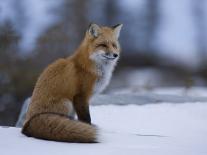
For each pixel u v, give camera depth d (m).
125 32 34.12
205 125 9.16
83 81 8.23
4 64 19.75
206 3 41.75
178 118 9.84
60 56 22.36
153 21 36.91
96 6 33.47
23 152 6.41
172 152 6.53
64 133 7.07
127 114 10.12
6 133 7.70
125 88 23.64
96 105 11.09
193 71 30.67
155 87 24.17
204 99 12.02
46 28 25.38
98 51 8.39
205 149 6.81
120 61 31.59
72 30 27.41
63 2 30.56
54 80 7.94
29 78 19.59
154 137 7.70
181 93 19.98
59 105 7.91
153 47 33.97
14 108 18.97
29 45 23.34
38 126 7.27
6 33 20.25
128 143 7.13
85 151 6.47
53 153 6.36
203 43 35.84
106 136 7.63
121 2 36.94
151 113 10.28
